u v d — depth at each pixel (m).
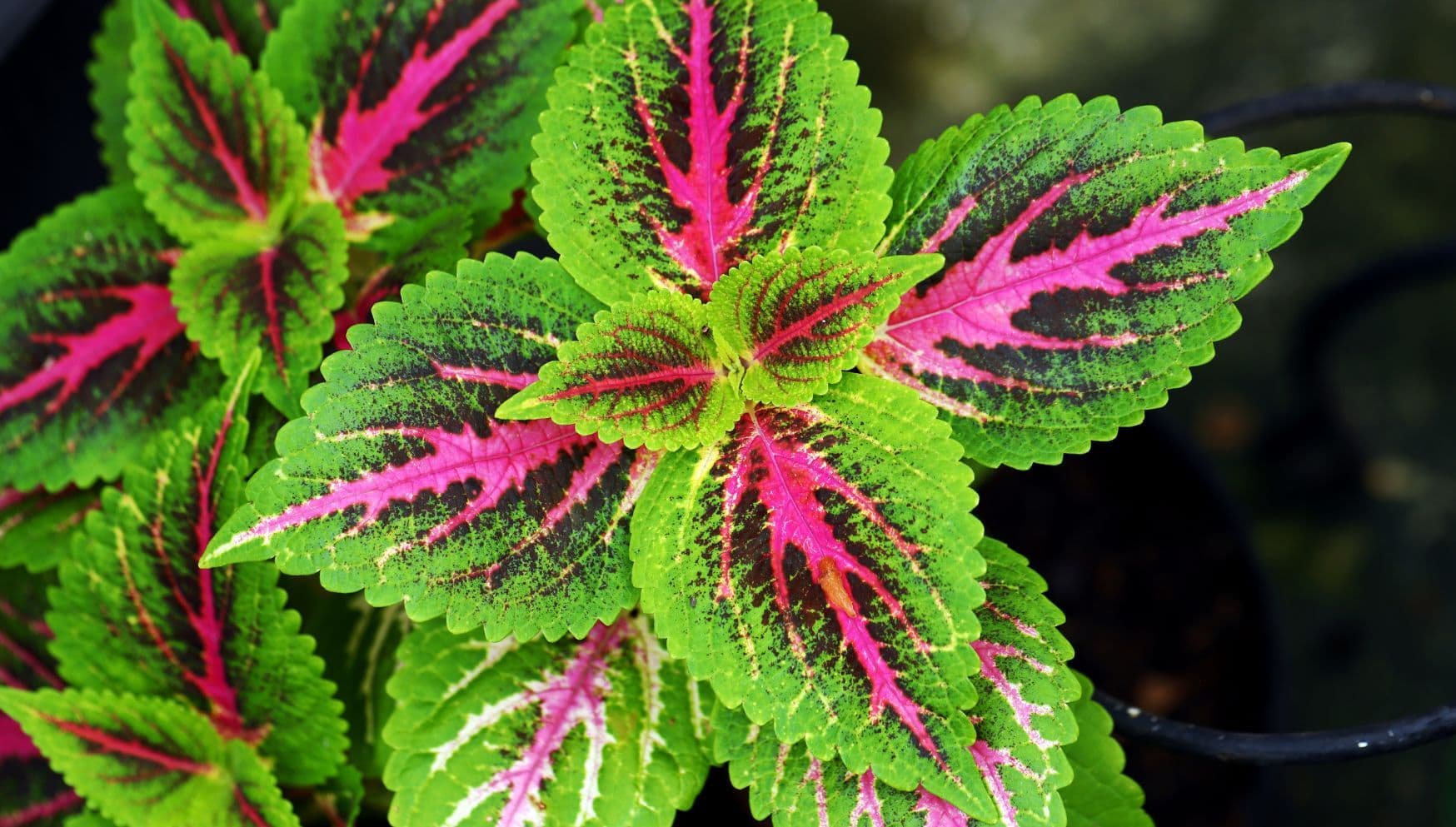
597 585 0.49
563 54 0.54
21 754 0.55
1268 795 0.65
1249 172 0.47
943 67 0.90
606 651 0.52
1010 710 0.49
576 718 0.51
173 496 0.51
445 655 0.51
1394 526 0.80
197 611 0.52
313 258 0.53
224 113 0.54
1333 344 0.83
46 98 0.71
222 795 0.53
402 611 0.56
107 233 0.55
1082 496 0.68
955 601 0.47
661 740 0.51
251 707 0.53
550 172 0.49
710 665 0.48
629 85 0.49
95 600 0.52
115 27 0.59
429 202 0.55
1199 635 0.66
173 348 0.55
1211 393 0.83
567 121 0.49
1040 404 0.49
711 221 0.50
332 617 0.56
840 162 0.49
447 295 0.48
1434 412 0.82
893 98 0.90
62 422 0.54
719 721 0.50
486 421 0.48
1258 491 0.81
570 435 0.49
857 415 0.49
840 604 0.47
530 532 0.48
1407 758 0.75
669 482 0.49
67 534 0.55
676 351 0.49
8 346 0.54
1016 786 0.48
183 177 0.54
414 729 0.51
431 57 0.54
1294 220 0.47
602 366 0.48
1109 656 0.66
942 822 0.49
